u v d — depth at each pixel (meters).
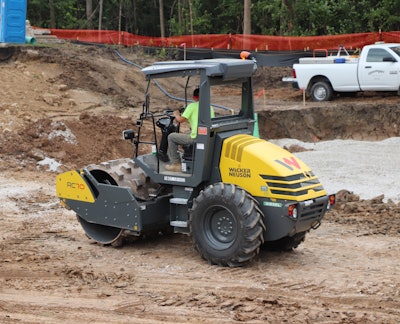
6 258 11.21
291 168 10.59
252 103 11.50
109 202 11.66
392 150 21.77
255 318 8.49
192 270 10.59
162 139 11.45
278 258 11.40
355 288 9.82
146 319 8.48
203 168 10.83
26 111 22.77
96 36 35.66
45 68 26.58
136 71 29.55
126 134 11.52
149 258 11.31
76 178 12.03
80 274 10.34
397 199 16.30
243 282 10.00
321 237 12.98
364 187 17.53
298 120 25.16
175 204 11.42
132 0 53.84
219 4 50.12
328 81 27.09
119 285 9.84
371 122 24.89
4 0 27.48
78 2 54.72
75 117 22.98
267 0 44.31
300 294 9.54
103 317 8.54
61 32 35.66
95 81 26.84
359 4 41.50
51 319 8.45
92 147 20.73
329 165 19.95
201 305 8.99
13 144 19.84
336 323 8.39
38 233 13.01
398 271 10.73
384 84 25.80
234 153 10.71
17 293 9.52
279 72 34.34
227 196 10.40
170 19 51.53
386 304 9.16
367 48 26.28
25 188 16.78
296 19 42.09
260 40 34.38
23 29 27.97
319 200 10.73
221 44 35.03
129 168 11.96
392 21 40.41
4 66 26.14
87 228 12.37
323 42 33.47
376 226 13.87
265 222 10.54
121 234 11.75
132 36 35.66
